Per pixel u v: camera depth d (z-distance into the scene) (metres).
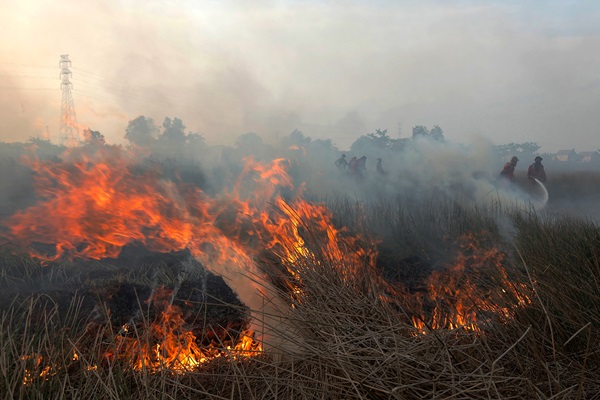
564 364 2.91
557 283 3.57
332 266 3.58
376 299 3.24
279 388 2.88
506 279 3.92
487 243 6.54
